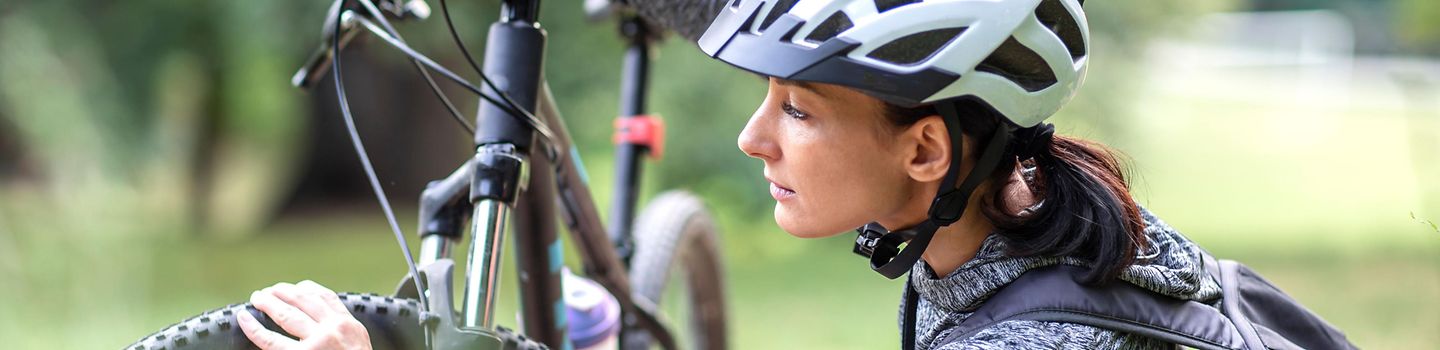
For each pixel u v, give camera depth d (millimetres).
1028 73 1312
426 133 10680
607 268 2404
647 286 2949
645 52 2777
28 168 6602
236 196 11641
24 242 5051
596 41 7230
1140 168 1625
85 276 5203
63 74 6953
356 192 11719
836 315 5477
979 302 1400
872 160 1334
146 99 7699
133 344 1402
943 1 1263
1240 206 8445
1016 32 1282
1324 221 7246
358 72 10219
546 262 2035
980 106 1312
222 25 7578
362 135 10688
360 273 7820
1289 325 1493
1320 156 10039
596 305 2365
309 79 2006
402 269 7984
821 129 1332
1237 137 11719
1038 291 1347
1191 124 12117
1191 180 9703
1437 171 3266
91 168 6605
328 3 6961
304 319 1398
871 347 4727
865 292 6219
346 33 1921
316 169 11633
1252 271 1532
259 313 1424
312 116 11133
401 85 10422
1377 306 4055
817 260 7832
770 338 4949
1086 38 1387
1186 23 7555
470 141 10766
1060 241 1341
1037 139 1363
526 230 2000
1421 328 3707
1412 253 4914
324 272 7891
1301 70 16891
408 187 10789
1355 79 14961
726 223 8375
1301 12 18547
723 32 1322
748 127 1387
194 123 10031
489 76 1777
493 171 1672
